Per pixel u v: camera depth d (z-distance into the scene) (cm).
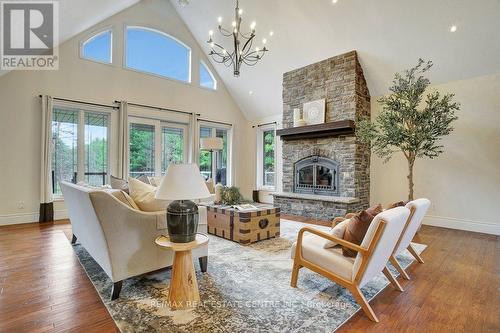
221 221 367
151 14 594
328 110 532
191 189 194
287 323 170
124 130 536
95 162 518
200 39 655
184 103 645
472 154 429
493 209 412
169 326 165
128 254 206
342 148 516
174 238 197
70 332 159
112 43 536
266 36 543
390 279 222
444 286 228
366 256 175
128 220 204
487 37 378
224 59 429
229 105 746
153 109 590
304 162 580
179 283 190
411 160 398
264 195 754
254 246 329
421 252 320
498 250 328
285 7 478
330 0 434
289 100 602
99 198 187
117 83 539
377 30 440
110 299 198
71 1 347
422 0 378
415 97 379
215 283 226
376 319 175
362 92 514
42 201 446
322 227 432
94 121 518
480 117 421
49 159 452
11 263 269
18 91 436
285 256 294
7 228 406
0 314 178
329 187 538
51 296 203
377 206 217
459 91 439
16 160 435
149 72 586
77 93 490
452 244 353
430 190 468
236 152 763
